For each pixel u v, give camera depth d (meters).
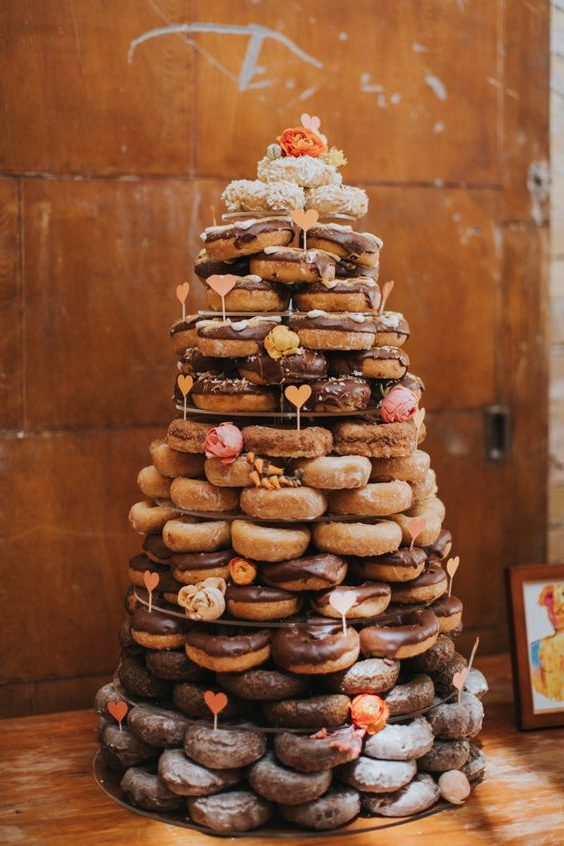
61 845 1.81
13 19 2.36
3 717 2.52
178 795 1.91
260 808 1.85
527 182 2.75
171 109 2.47
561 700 2.34
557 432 2.87
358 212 2.03
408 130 2.63
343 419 2.01
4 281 2.41
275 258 1.88
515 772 2.11
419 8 2.61
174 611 1.96
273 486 1.83
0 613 2.49
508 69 2.70
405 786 1.91
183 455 1.98
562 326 2.83
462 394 2.75
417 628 1.91
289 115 2.55
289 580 1.84
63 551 2.52
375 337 1.96
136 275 2.50
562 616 2.37
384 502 1.89
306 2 2.53
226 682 1.86
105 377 2.50
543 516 2.87
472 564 2.80
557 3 2.72
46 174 2.41
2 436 2.45
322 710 1.82
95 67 2.42
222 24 2.48
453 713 1.97
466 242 2.71
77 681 2.57
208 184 2.52
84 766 2.15
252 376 1.88
